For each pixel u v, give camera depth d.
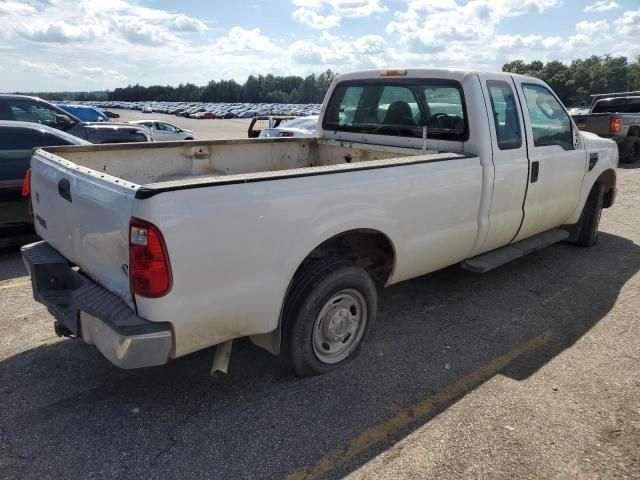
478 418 2.96
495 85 4.23
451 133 4.21
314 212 2.93
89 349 3.64
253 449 2.67
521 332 4.04
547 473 2.55
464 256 4.26
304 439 2.75
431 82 4.30
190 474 2.49
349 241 3.58
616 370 3.50
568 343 3.87
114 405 3.00
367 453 2.66
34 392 3.12
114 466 2.53
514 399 3.14
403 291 4.82
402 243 3.56
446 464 2.59
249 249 2.68
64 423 2.83
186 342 2.59
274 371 3.39
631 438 2.81
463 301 4.61
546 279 5.18
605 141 5.90
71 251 3.12
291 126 12.61
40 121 9.76
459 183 3.85
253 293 2.75
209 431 2.79
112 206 2.53
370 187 3.22
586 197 5.66
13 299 4.51
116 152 4.10
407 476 2.51
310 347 3.19
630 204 8.84
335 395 3.15
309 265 3.17
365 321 3.51
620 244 6.46
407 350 3.72
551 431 2.86
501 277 5.21
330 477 2.49
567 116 5.11
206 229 2.49
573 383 3.33
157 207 2.34
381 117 4.81
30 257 3.33
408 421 2.92
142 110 82.69
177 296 2.46
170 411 2.96
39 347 3.66
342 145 5.11
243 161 4.95
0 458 2.56
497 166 4.14
